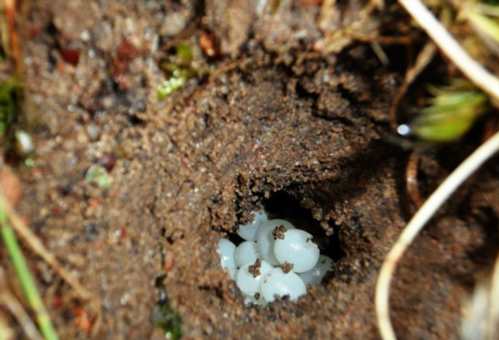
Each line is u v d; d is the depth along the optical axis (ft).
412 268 0.26
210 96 0.26
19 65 0.24
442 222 0.26
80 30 0.24
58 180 0.24
